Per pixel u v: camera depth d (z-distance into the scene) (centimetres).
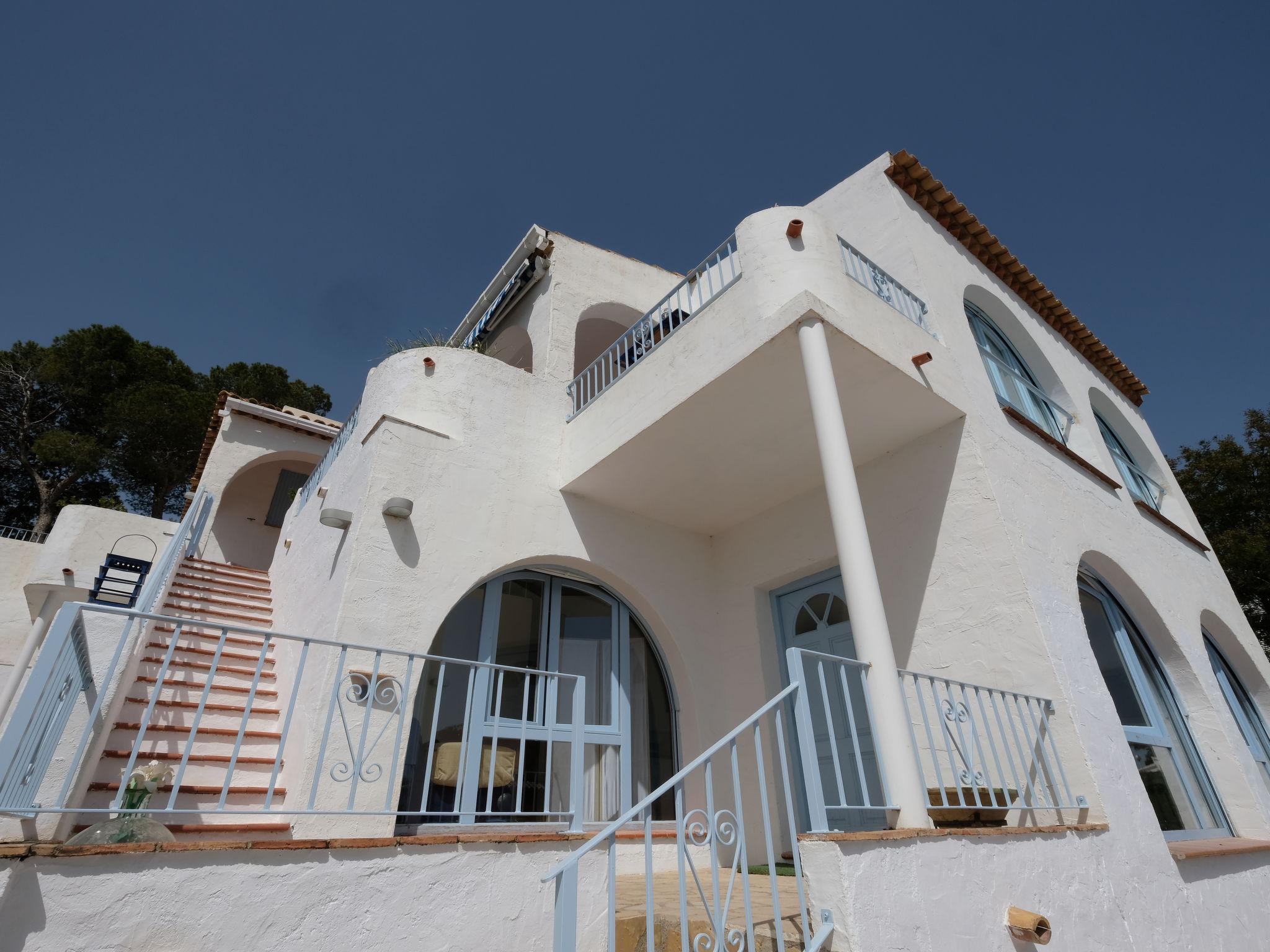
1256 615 1334
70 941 187
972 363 596
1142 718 552
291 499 1299
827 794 550
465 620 540
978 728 437
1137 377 960
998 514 473
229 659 567
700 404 503
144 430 1773
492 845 288
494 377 644
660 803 573
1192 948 381
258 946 218
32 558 999
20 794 223
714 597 685
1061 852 333
